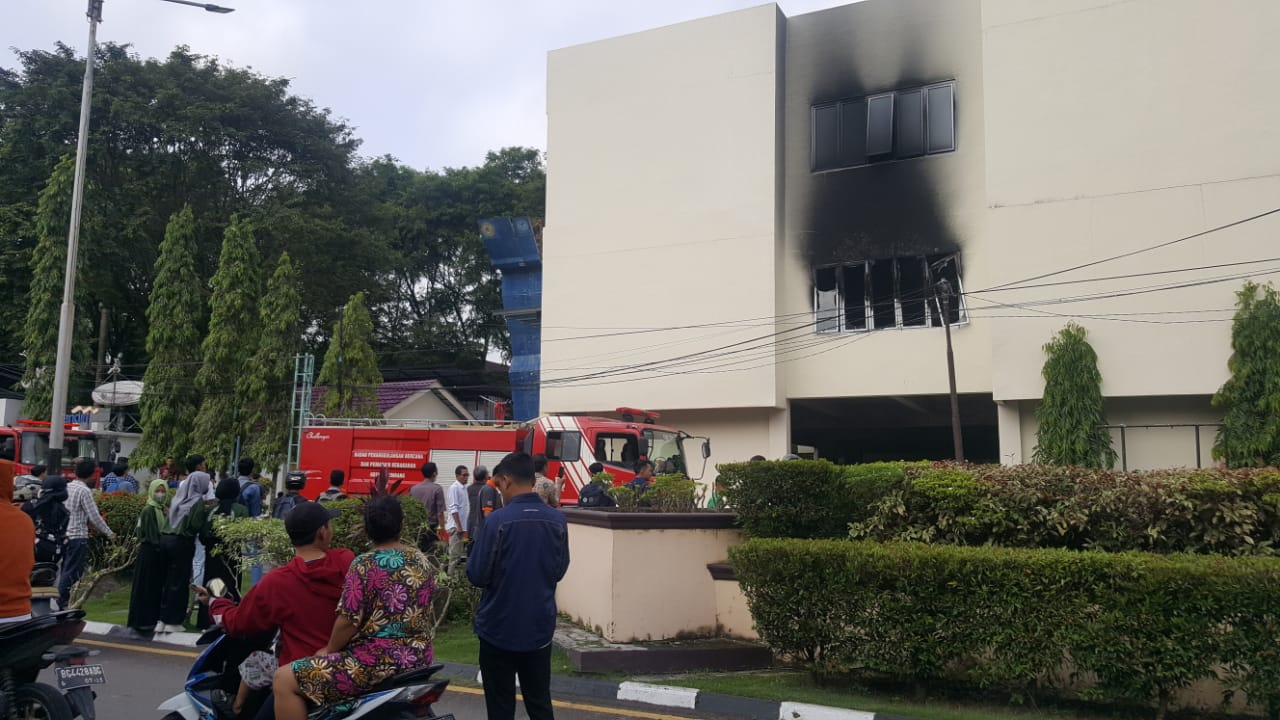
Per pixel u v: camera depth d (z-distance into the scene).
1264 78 20.25
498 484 5.96
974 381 23.22
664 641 9.64
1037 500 8.11
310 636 4.92
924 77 24.84
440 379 41.97
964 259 23.83
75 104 35.81
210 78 39.50
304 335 40.31
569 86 28.45
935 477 8.51
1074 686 7.59
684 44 26.94
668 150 26.81
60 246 31.58
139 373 39.22
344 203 42.19
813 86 26.05
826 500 9.32
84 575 13.04
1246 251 19.97
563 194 28.14
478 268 46.84
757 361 24.95
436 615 11.43
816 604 8.16
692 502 10.60
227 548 10.96
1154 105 21.03
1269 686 6.64
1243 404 18.91
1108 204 21.14
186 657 10.08
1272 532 7.49
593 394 26.94
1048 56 22.05
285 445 28.30
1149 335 20.48
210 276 37.81
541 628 5.66
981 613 7.46
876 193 24.97
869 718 7.25
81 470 12.20
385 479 9.91
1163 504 7.69
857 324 24.78
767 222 25.28
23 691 5.83
